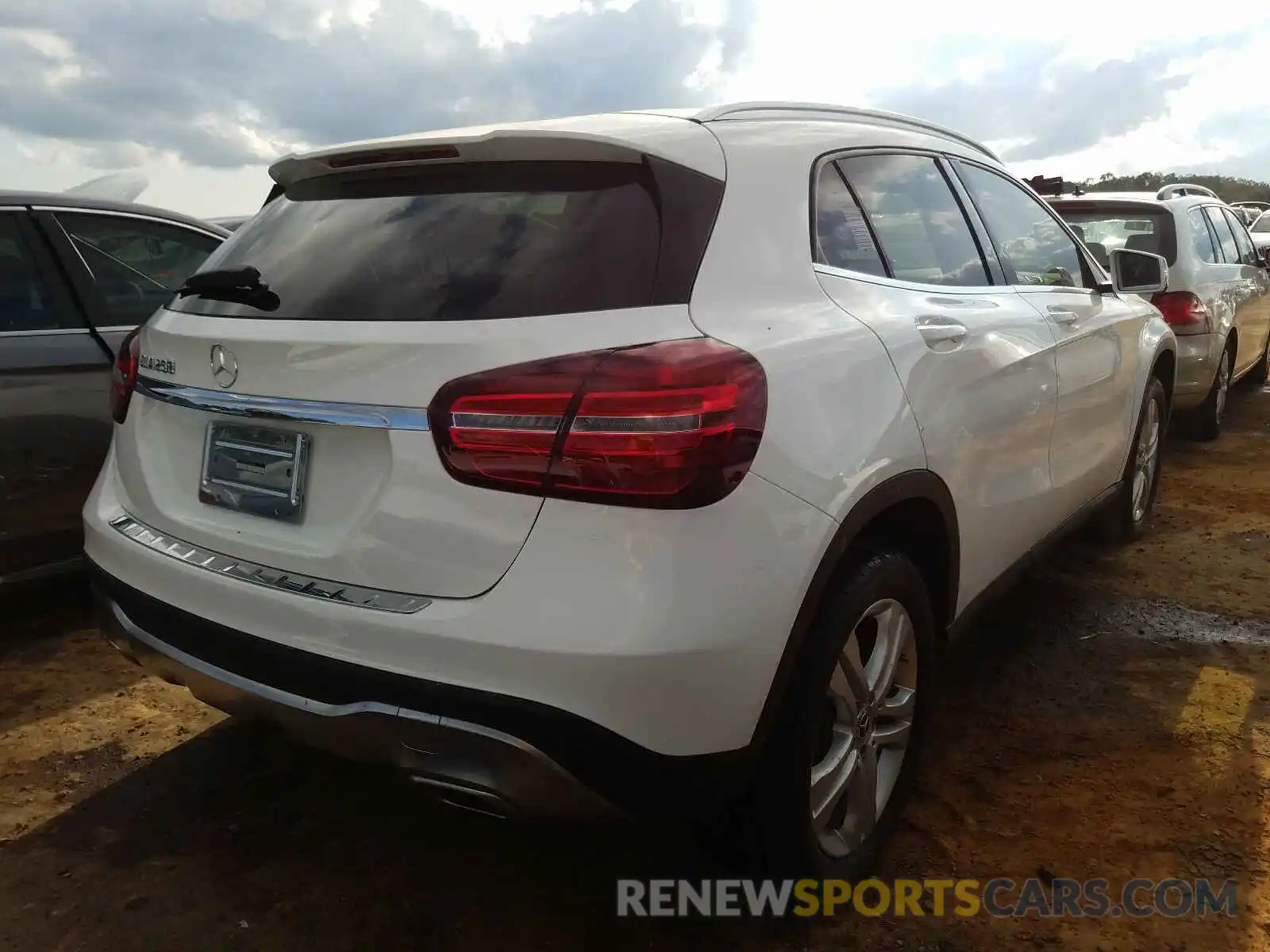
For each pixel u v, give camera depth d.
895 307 2.42
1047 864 2.43
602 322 1.80
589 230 1.94
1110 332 3.75
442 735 1.76
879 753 2.44
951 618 2.66
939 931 2.21
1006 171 3.55
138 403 2.40
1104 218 6.45
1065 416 3.30
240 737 3.04
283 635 1.93
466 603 1.75
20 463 3.49
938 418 2.39
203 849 2.50
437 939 2.19
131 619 2.28
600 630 1.67
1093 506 3.81
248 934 2.20
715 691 1.75
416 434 1.79
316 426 1.94
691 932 2.22
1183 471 6.07
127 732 3.06
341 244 2.15
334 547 1.90
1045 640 3.70
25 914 2.25
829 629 2.04
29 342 3.53
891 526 2.37
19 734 3.03
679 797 1.79
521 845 2.52
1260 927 2.22
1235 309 6.90
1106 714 3.15
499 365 1.75
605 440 1.67
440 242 2.03
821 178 2.41
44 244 3.68
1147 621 3.86
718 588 1.72
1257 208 19.00
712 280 1.95
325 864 2.44
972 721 3.12
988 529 2.77
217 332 2.12
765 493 1.80
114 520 2.39
